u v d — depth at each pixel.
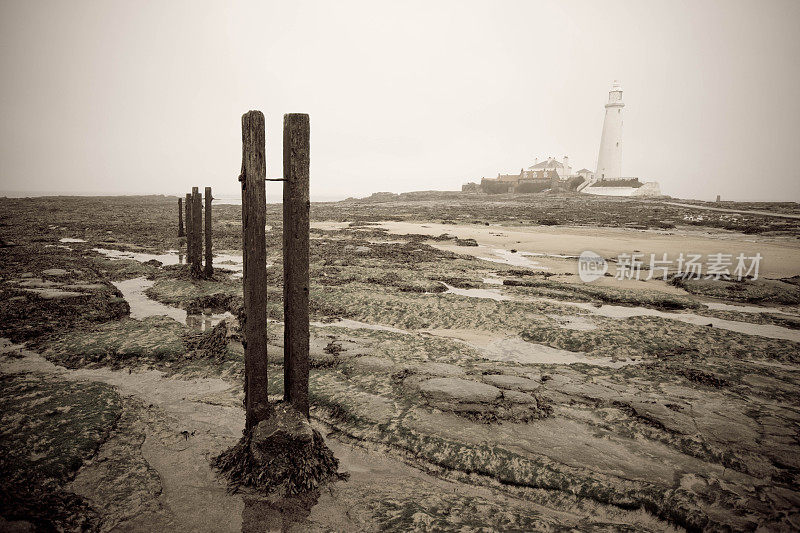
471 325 12.73
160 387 8.23
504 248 28.97
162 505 5.07
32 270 17.80
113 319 12.29
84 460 5.73
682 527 4.95
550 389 8.18
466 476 5.79
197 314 13.34
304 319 5.96
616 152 114.06
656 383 8.74
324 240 31.39
